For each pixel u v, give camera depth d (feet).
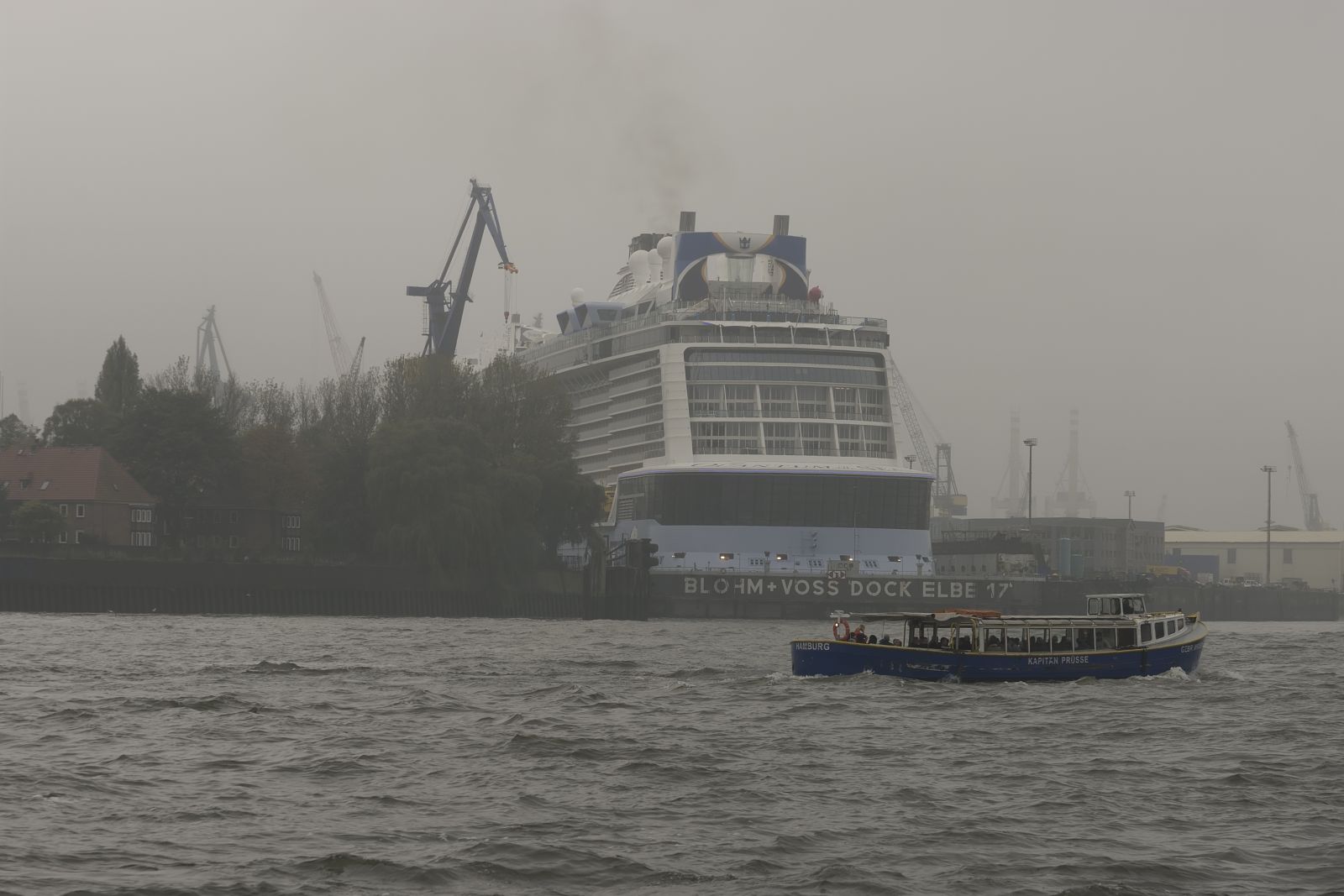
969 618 342.44
